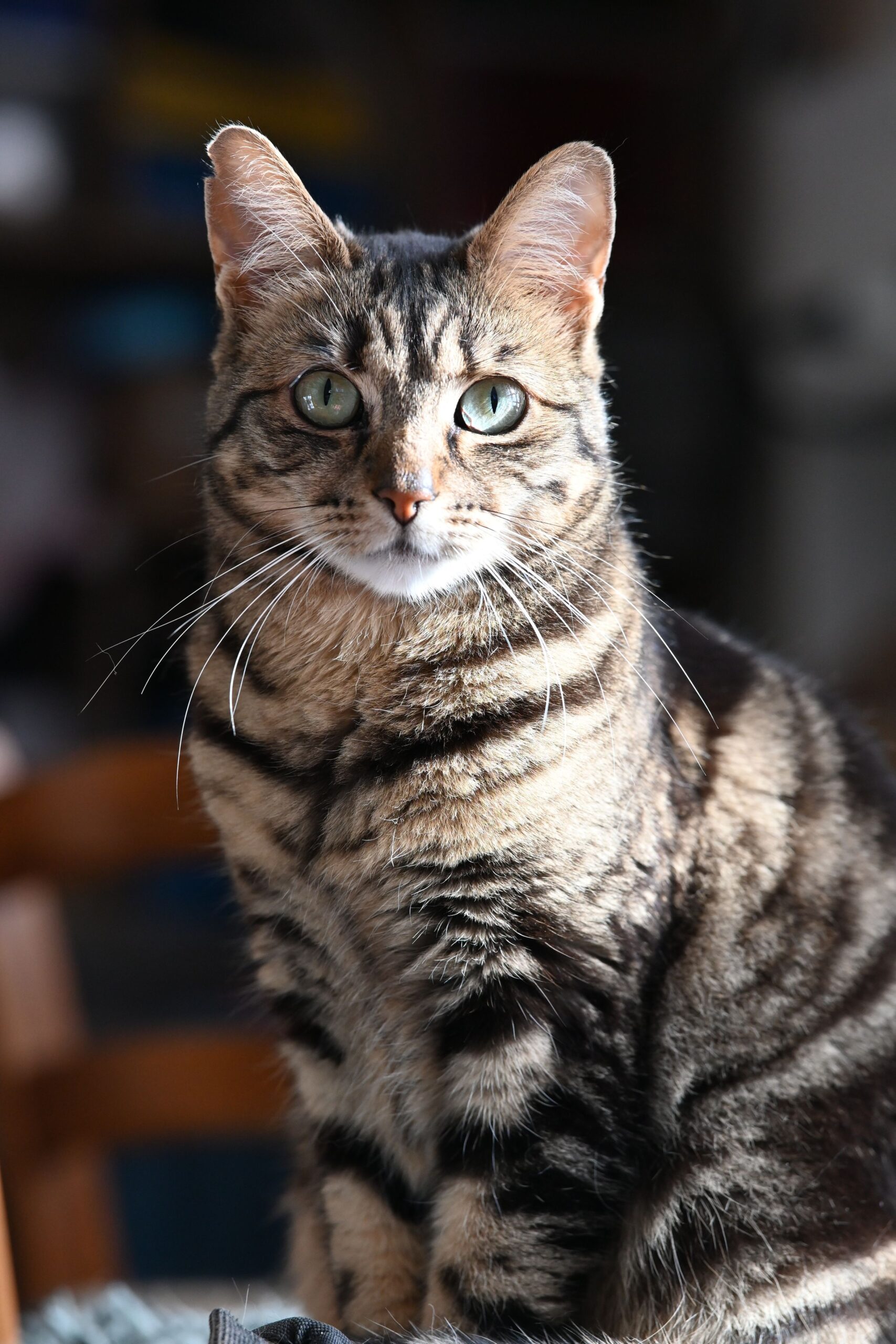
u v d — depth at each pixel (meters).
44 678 1.40
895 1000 0.72
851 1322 0.69
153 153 1.30
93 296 1.41
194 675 0.74
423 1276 0.73
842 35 1.32
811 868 0.72
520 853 0.70
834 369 1.33
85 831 0.82
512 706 0.71
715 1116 0.71
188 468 0.79
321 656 0.72
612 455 0.78
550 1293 0.69
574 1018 0.69
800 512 1.40
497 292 0.74
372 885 0.71
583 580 0.73
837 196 1.30
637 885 0.70
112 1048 0.85
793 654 1.38
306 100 1.32
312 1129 0.74
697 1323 0.70
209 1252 1.02
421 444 0.72
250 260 0.74
